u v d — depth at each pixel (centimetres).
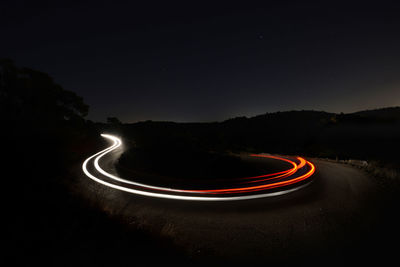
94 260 269
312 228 563
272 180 1211
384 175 1148
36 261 240
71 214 392
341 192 895
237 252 440
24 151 849
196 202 817
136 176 1284
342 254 423
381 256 409
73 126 3138
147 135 4553
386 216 603
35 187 520
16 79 2394
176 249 386
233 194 927
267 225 596
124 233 377
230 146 4200
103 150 2533
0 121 1020
